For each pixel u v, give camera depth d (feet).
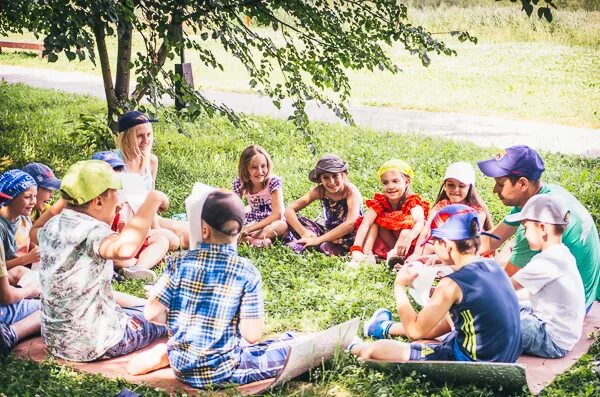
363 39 30.30
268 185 25.48
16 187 19.90
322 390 16.11
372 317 19.10
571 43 85.66
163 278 16.11
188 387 16.20
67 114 48.37
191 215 16.85
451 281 15.74
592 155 41.86
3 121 44.32
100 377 16.43
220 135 42.29
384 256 24.29
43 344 18.15
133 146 23.62
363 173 34.40
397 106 58.08
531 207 17.69
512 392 15.72
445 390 15.65
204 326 15.79
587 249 18.69
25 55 83.61
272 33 84.58
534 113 55.47
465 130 49.14
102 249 16.63
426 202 24.32
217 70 72.54
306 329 19.34
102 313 17.35
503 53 81.35
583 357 17.48
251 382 16.10
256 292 15.78
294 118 29.30
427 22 92.79
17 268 19.79
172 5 27.91
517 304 16.15
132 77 65.87
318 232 25.63
